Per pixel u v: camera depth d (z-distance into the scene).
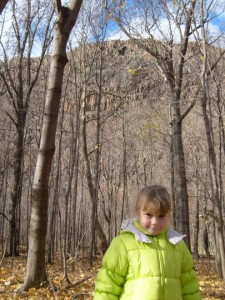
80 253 18.39
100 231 15.35
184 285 2.75
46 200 6.41
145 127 18.31
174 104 11.63
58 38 6.39
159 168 25.66
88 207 27.84
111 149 25.70
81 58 14.43
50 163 6.39
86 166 14.70
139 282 2.56
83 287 7.15
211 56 10.62
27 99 15.15
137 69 12.88
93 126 22.47
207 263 18.03
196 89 10.00
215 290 7.88
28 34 15.35
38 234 6.38
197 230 22.48
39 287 6.34
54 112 6.37
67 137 18.80
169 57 11.85
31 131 18.20
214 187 7.96
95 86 15.67
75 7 6.45
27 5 15.08
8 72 14.26
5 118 18.80
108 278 2.63
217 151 16.36
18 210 16.77
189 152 21.31
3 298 6.18
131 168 28.36
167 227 2.76
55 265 13.20
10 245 14.78
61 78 6.43
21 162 15.47
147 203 2.65
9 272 10.10
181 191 11.67
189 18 9.73
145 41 12.04
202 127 19.80
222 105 10.49
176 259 2.64
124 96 14.92
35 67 16.86
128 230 2.72
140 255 2.61
